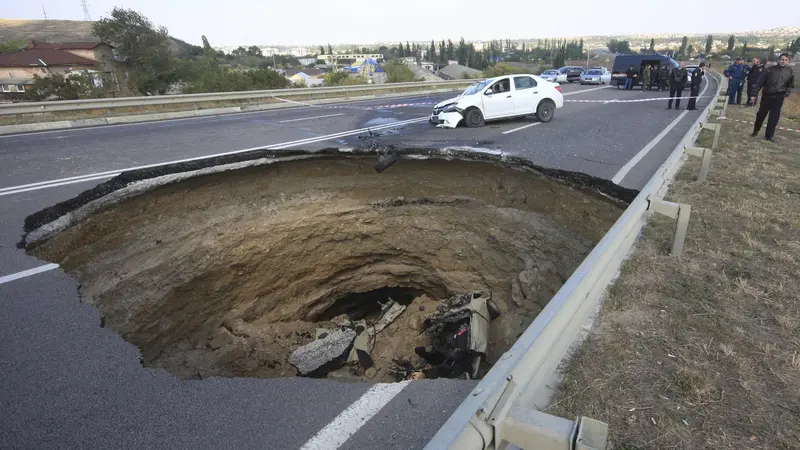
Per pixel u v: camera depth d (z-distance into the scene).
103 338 3.07
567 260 6.27
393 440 2.06
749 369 2.30
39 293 3.64
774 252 3.65
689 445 1.85
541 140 9.24
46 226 5.14
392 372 6.39
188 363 5.55
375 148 8.30
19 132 11.96
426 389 2.42
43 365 2.77
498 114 11.67
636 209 3.40
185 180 7.01
